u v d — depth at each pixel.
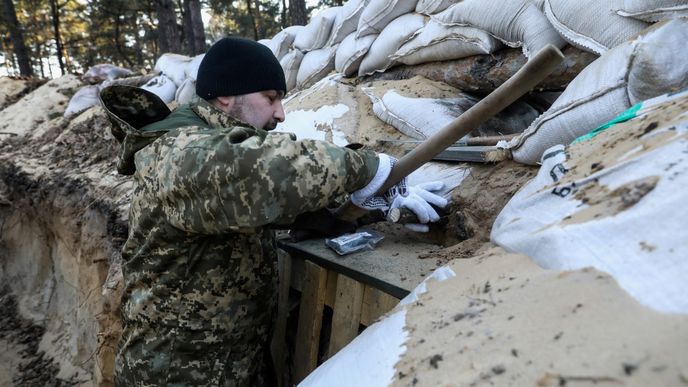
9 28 11.12
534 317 0.58
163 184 0.98
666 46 0.98
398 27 2.64
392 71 2.84
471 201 1.43
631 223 0.58
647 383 0.41
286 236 1.71
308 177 0.94
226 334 1.23
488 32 2.05
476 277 0.79
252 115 1.21
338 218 1.41
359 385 0.72
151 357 1.21
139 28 14.74
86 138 4.33
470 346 0.60
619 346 0.46
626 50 1.13
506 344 0.56
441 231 1.53
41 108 5.82
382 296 1.24
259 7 16.22
